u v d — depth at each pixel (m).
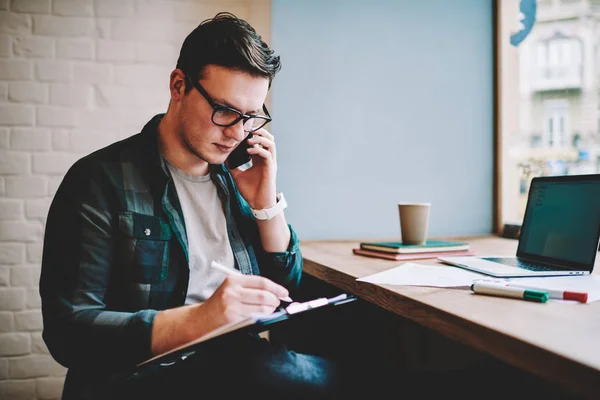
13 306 1.70
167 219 1.09
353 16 1.86
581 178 1.13
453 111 1.98
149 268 1.05
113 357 0.88
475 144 2.01
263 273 1.29
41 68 1.71
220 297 0.85
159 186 1.09
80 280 0.94
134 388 0.94
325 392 0.98
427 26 1.94
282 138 1.80
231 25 1.05
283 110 1.80
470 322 0.69
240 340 0.97
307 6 1.81
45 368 1.72
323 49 1.83
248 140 1.21
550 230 1.18
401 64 1.92
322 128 1.84
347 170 1.87
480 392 1.40
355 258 1.38
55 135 1.72
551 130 2.07
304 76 1.82
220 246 1.19
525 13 2.04
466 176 2.00
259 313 0.84
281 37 1.79
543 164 2.04
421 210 1.38
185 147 1.14
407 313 0.85
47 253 0.97
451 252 1.38
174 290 1.09
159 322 0.87
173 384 0.95
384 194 1.91
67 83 1.73
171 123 1.14
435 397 1.34
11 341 1.70
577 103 2.06
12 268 1.70
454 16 1.97
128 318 0.88
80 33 1.73
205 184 1.20
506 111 2.01
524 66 2.05
